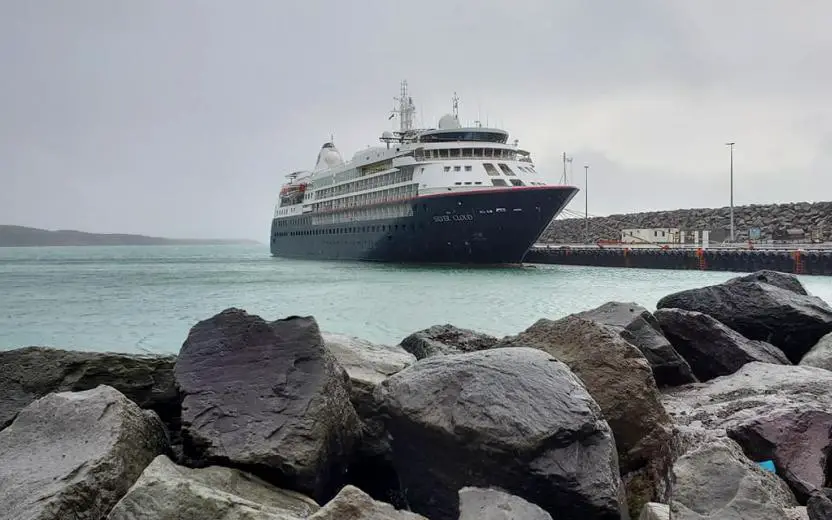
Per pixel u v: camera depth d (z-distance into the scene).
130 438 5.35
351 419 6.30
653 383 6.80
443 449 5.73
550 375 5.81
